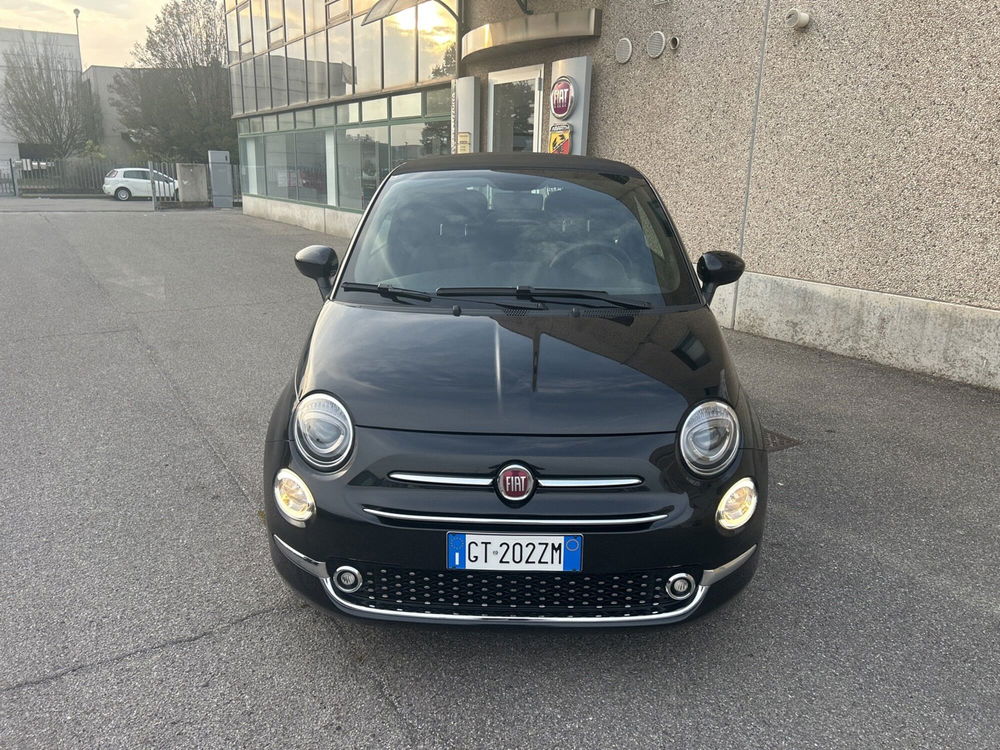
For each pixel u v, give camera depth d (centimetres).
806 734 215
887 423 472
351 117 1597
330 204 1752
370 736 212
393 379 239
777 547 323
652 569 220
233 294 907
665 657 249
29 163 3519
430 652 250
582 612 223
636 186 370
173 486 376
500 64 1072
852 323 626
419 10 1280
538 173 369
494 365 246
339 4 1561
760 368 594
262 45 2033
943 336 562
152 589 285
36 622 262
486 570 215
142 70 4300
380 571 223
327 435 226
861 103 597
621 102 846
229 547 317
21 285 941
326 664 243
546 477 214
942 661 249
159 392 527
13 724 213
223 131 4188
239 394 524
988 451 429
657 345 265
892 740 213
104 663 241
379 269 315
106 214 2245
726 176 726
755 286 709
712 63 725
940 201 553
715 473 226
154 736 210
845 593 289
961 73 530
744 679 239
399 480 218
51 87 4541
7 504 353
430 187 357
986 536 334
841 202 622
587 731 216
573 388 235
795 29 639
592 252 321
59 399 508
